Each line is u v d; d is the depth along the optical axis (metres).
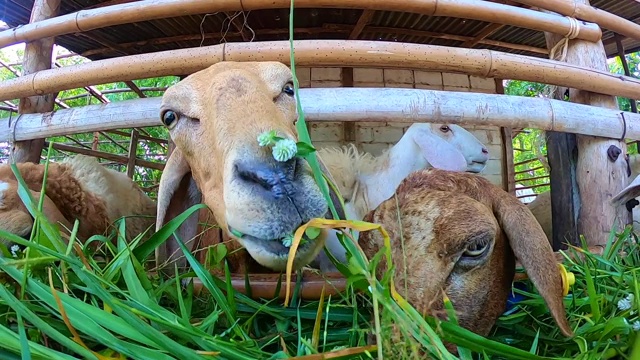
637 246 0.77
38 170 0.89
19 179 0.48
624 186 0.92
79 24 0.97
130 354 0.33
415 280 0.43
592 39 0.97
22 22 1.77
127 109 0.91
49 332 0.33
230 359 0.37
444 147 1.00
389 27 1.85
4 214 0.70
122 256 0.47
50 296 0.37
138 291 0.43
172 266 0.69
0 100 1.00
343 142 2.01
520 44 2.09
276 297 0.56
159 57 0.87
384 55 0.83
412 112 0.83
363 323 0.50
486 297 0.46
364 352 0.34
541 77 0.88
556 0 0.95
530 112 0.85
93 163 1.04
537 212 1.15
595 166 0.92
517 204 0.48
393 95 0.83
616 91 0.94
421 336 0.30
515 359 0.38
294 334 0.49
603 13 1.00
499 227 0.48
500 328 0.53
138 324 0.35
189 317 0.50
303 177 0.42
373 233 0.47
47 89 0.96
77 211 0.92
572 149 0.96
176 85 0.59
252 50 0.84
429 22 1.80
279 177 0.41
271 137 0.37
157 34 1.84
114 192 1.06
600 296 0.52
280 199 0.40
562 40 0.97
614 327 0.43
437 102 0.83
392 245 0.45
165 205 0.70
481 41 2.00
